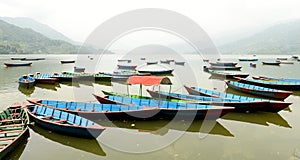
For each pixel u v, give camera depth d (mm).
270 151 13125
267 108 19406
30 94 29547
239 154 12820
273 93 25875
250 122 18203
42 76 40625
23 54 173625
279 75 50188
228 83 33344
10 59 103562
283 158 12305
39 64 79062
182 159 12328
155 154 12945
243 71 59344
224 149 13484
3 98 27062
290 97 27953
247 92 29094
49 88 33969
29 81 33688
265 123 17984
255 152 13039
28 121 15609
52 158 12562
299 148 13438
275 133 15906
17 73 51062
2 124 15742
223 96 24500
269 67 71062
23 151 13305
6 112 17188
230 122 18203
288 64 81938
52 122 15141
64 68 64875
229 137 15258
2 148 12016
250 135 15602
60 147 13906
